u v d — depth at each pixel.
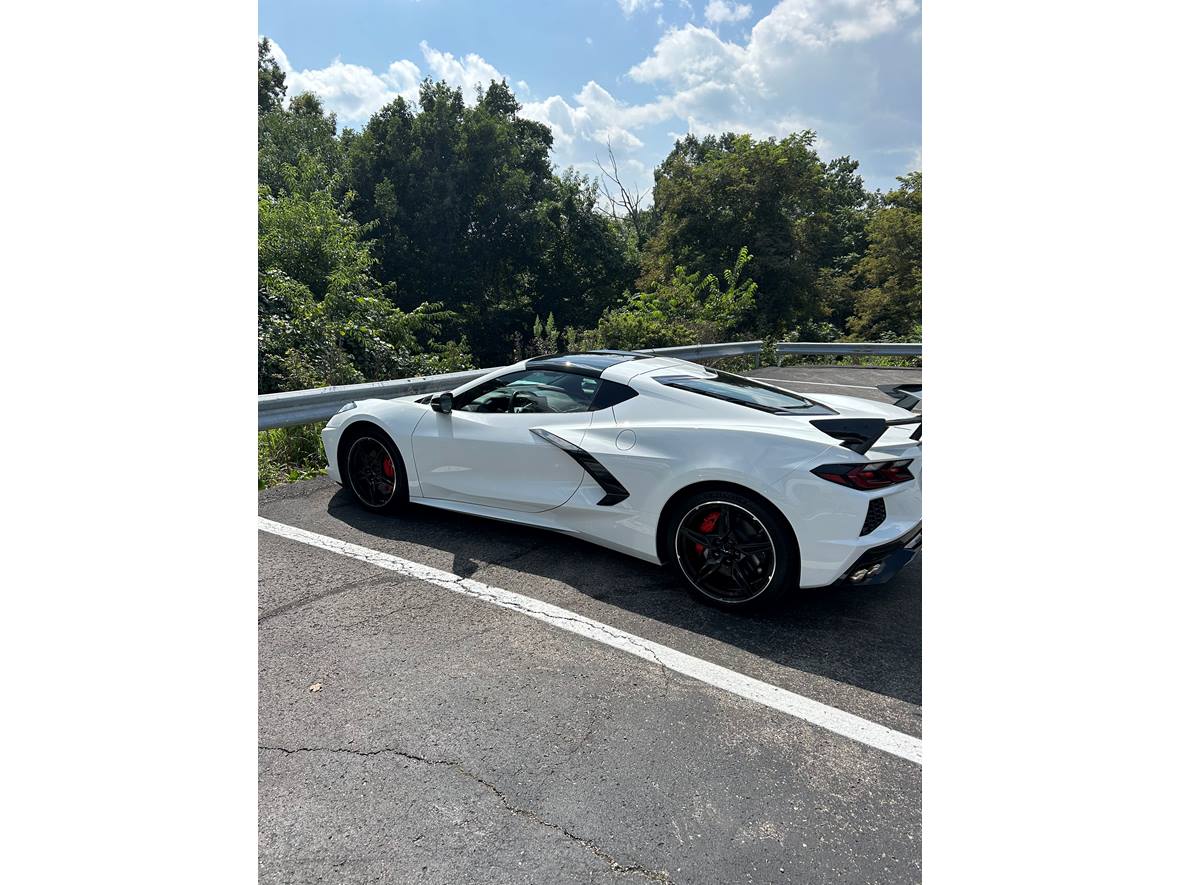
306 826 1.58
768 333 23.62
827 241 38.59
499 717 2.02
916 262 28.56
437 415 3.64
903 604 2.92
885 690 2.22
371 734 1.92
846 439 2.61
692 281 18.59
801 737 1.97
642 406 3.11
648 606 2.81
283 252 12.84
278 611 2.64
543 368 3.47
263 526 3.61
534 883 1.44
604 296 30.23
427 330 22.91
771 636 2.59
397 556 3.24
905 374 12.77
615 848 1.55
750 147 26.25
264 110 38.97
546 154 30.53
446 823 1.61
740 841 1.58
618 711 2.07
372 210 25.20
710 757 1.87
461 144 25.83
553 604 2.79
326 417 5.26
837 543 2.54
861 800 1.72
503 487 3.41
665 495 2.87
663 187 27.61
